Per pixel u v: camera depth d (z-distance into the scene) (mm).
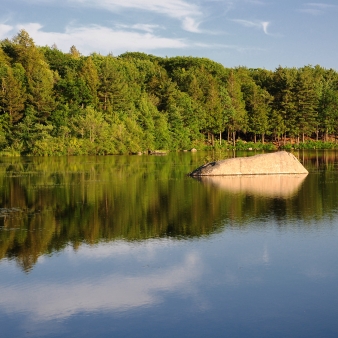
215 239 16641
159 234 17406
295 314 10516
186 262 14062
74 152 74375
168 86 98438
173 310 10766
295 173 39906
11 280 12648
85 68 89688
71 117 78688
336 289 11898
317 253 14852
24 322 10242
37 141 72562
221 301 11234
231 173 38531
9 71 80188
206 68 128000
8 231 18078
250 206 23094
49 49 119688
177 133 92312
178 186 31266
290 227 18328
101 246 15859
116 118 83000
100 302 11234
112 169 46406
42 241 16531
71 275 13008
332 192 28047
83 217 20656
